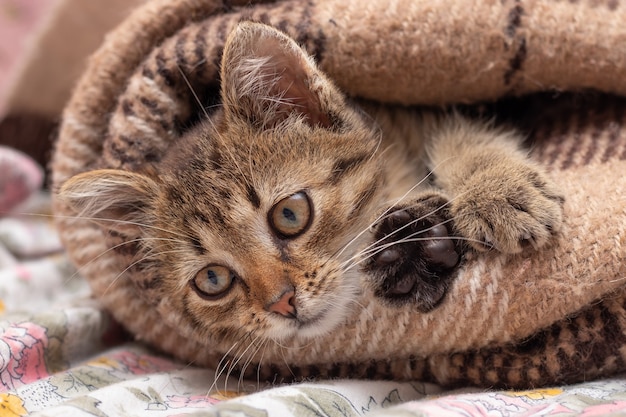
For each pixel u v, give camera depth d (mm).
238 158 306
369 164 314
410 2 312
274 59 302
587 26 306
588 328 281
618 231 275
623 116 316
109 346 342
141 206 320
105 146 329
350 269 302
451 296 282
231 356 315
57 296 390
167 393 289
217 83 324
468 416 248
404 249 287
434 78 322
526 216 280
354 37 314
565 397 263
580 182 296
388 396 282
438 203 296
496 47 312
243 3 331
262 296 299
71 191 307
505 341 284
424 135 346
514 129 341
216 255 305
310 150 307
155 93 321
